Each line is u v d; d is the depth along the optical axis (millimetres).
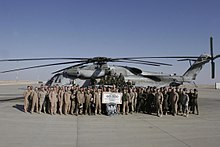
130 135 8492
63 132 8766
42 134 8375
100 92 13430
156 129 9719
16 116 12078
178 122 11562
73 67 15992
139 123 11023
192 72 19453
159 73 18359
